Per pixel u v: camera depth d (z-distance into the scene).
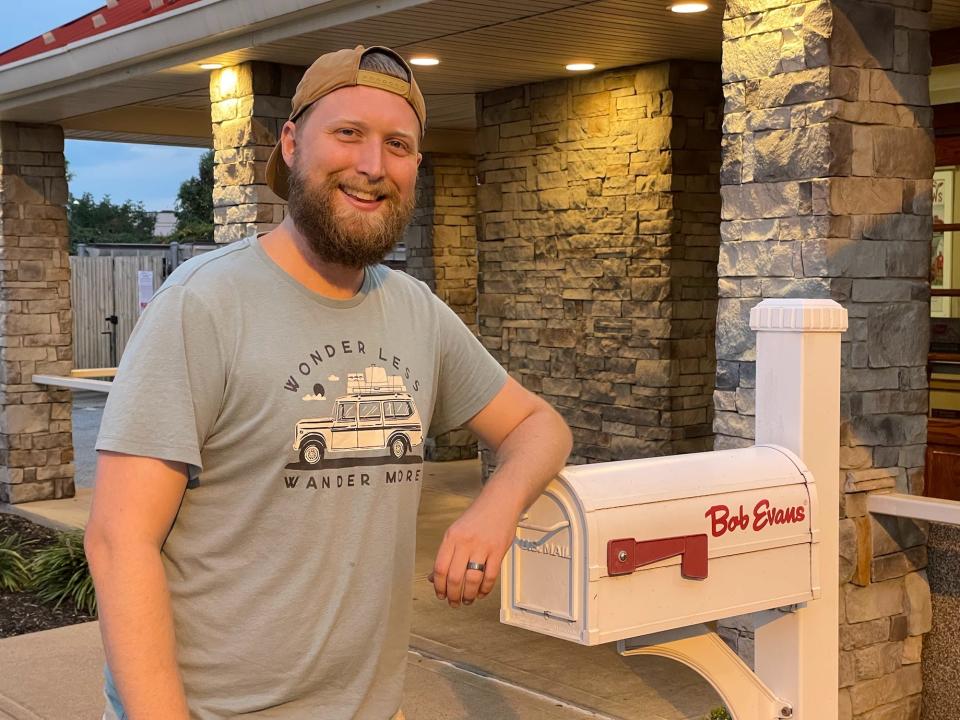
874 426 3.96
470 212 10.71
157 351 1.58
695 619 1.95
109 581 1.52
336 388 1.69
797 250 3.83
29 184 8.95
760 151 3.93
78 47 7.00
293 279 1.71
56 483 9.23
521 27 5.67
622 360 6.97
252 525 1.64
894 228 3.93
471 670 4.76
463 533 1.69
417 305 1.88
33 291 9.02
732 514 2.00
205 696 1.65
